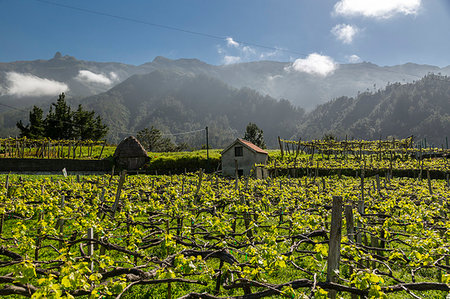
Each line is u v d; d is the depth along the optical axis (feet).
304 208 46.26
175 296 24.25
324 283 17.39
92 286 16.62
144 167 161.17
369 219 36.83
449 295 16.39
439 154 165.89
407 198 53.78
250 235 35.17
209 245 26.53
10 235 38.11
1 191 55.01
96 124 268.21
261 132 274.98
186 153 206.90
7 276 16.88
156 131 359.66
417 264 21.20
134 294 24.49
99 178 93.97
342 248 21.03
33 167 132.36
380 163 133.80
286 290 16.19
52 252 33.47
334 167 132.46
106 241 26.96
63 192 58.85
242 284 18.88
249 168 150.00
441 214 41.52
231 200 52.60
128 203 42.39
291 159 174.50
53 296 12.98
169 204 49.62
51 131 240.12
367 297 16.57
